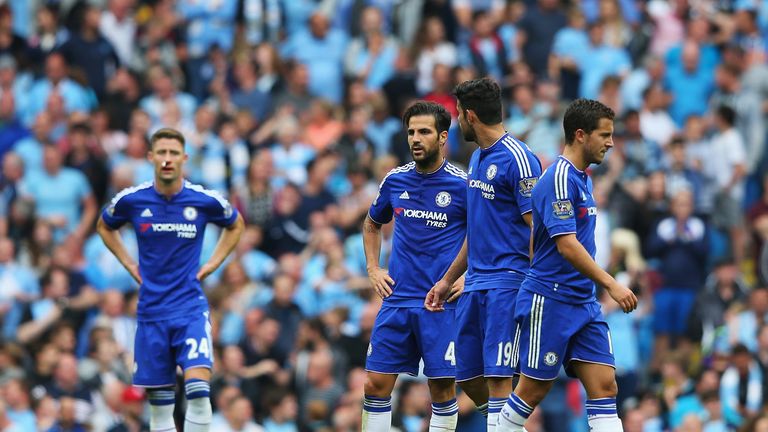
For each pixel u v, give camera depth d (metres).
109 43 85.38
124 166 73.81
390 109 79.38
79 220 74.31
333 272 66.00
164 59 85.56
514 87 80.25
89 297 65.38
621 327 63.34
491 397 37.75
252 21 89.25
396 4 86.88
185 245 42.72
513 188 37.06
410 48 83.69
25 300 65.56
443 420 40.31
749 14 86.12
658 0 89.81
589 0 88.50
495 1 90.38
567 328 36.09
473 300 37.88
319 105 78.25
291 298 63.81
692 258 69.81
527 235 37.41
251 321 62.47
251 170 71.75
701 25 84.25
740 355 60.25
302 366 60.81
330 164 72.44
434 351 39.56
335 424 58.19
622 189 71.44
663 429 60.00
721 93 81.38
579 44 84.06
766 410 58.12
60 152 74.62
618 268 66.75
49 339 62.94
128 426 58.16
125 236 69.56
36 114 81.75
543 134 74.38
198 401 41.56
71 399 58.19
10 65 84.81
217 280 67.00
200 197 42.88
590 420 36.38
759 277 72.25
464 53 85.25
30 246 69.50
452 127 75.81
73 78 82.44
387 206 40.66
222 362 60.22
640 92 81.62
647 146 76.88
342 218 70.00
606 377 36.28
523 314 36.41
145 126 76.00
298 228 71.06
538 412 59.38
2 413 56.00
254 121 79.56
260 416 59.47
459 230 39.62
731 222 76.19
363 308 64.19
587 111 35.62
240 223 43.66
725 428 59.59
